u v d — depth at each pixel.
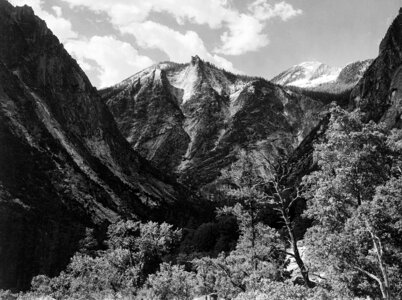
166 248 52.22
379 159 24.39
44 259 135.38
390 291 20.45
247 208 32.75
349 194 24.44
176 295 44.28
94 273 55.62
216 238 116.62
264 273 30.69
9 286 118.88
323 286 24.69
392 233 21.31
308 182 27.08
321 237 23.53
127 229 52.03
